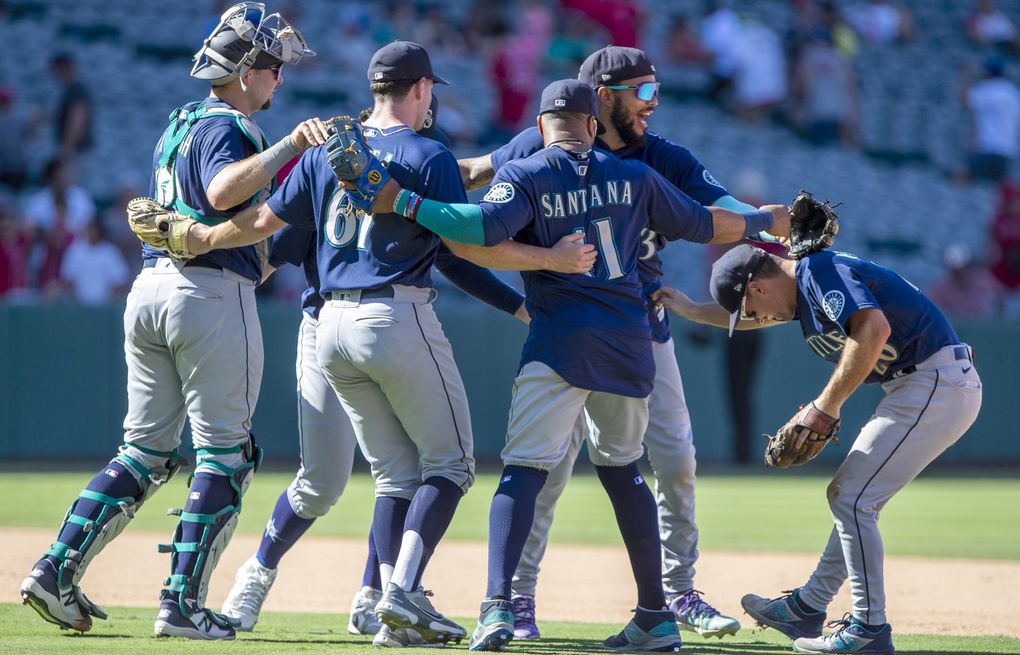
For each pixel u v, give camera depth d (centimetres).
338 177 1533
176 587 1653
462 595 2273
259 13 1734
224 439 1703
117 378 5000
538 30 7288
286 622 1939
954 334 1706
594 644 1741
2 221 5219
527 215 1573
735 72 7844
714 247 5562
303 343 1848
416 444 1672
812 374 5500
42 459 4962
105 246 5216
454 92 6975
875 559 1653
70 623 1684
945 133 8231
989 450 5606
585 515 3731
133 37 7300
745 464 5341
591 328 1595
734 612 2138
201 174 1656
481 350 5212
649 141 1930
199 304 1669
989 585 2405
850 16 8762
